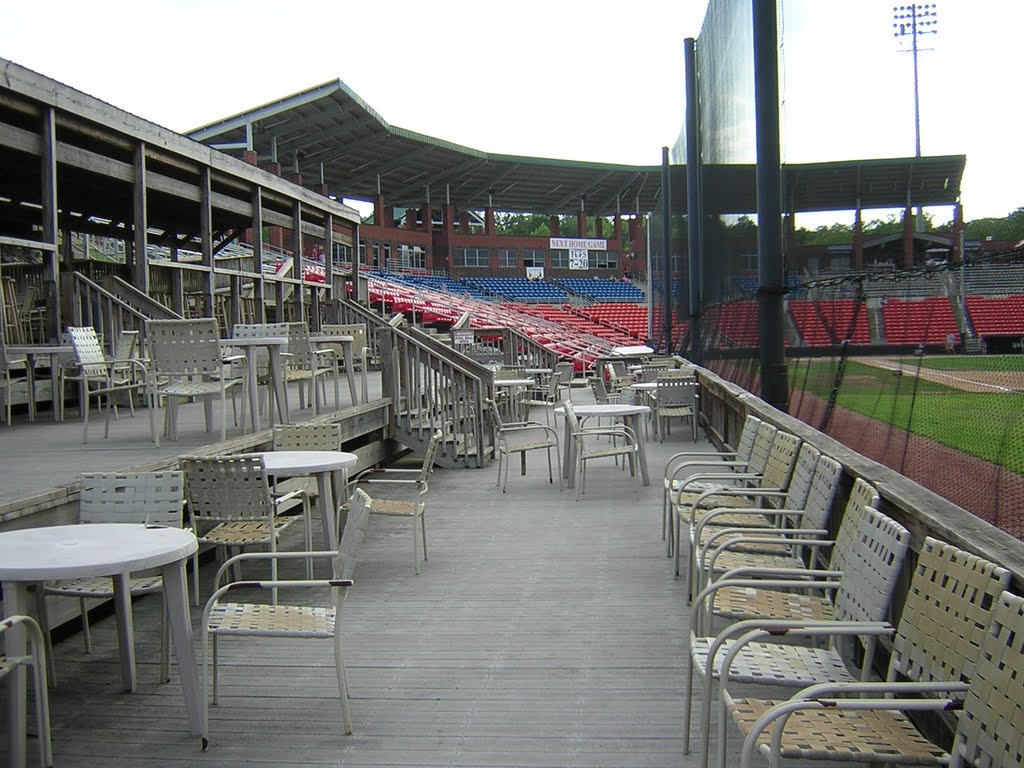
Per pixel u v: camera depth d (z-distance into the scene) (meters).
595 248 56.69
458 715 3.62
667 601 5.12
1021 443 6.77
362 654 4.36
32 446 6.95
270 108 32.78
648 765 3.15
